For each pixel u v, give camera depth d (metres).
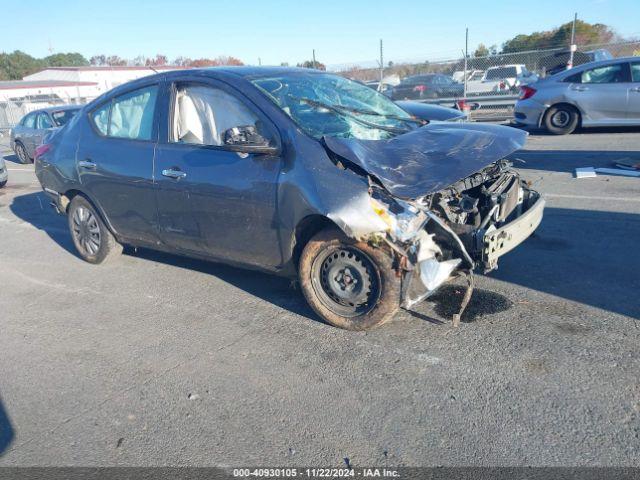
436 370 3.40
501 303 4.20
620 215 6.11
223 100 4.36
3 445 3.05
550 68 16.67
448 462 2.65
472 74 18.67
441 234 3.69
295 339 3.94
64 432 3.12
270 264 4.25
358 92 5.02
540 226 5.94
